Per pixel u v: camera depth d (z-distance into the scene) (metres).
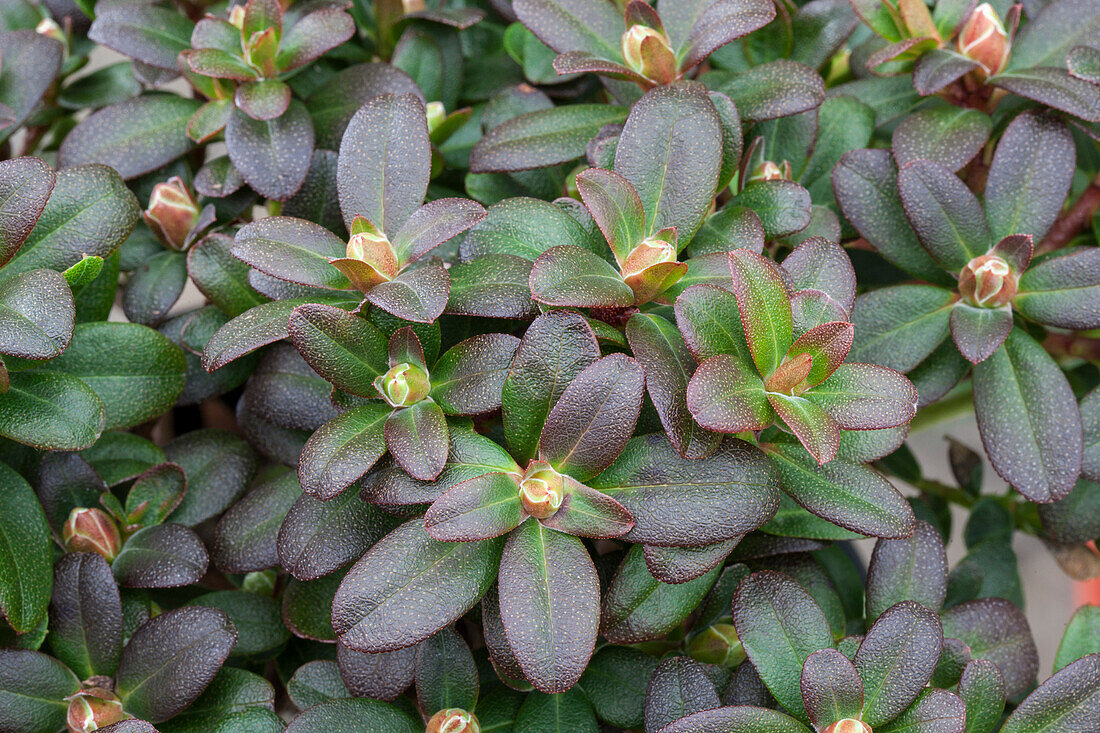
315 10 0.61
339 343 0.52
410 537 0.51
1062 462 0.55
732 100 0.56
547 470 0.51
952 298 0.57
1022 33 0.60
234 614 0.57
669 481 0.52
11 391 0.54
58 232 0.55
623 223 0.53
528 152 0.57
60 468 0.56
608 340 0.54
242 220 0.62
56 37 0.64
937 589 0.55
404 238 0.53
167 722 0.54
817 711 0.52
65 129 0.68
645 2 0.57
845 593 0.61
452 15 0.62
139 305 0.59
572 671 0.50
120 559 0.56
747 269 0.51
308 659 0.58
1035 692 0.53
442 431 0.51
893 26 0.59
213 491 0.58
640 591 0.54
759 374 0.51
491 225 0.54
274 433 0.57
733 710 0.52
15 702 0.54
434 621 0.51
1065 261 0.56
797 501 0.53
